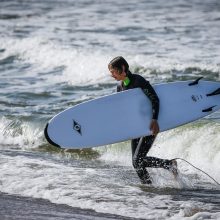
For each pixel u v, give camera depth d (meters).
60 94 49.28
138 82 26.56
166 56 58.25
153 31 73.00
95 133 27.08
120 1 102.00
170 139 33.81
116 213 22.69
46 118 40.16
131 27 76.19
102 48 63.44
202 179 29.02
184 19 81.56
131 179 28.31
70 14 90.00
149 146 26.64
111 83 52.34
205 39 67.00
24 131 39.00
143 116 26.84
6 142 38.56
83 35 72.06
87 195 24.97
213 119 37.66
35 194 25.23
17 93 49.50
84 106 27.44
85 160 33.25
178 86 28.23
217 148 31.38
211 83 28.81
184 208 23.34
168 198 24.92
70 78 55.22
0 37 72.44
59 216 22.41
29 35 73.94
